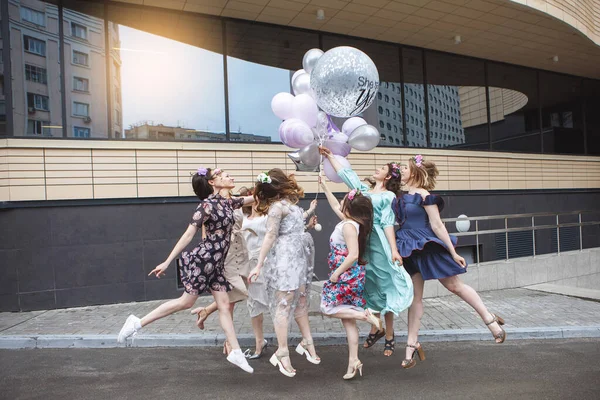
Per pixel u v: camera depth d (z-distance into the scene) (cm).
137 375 429
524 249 1166
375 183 543
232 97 855
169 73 807
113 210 740
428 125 1065
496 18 927
